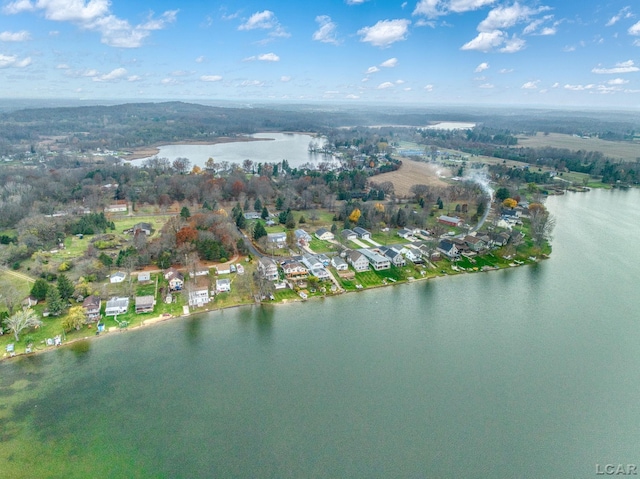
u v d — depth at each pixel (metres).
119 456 59.19
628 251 138.88
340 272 117.62
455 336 88.69
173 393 71.31
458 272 120.94
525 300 104.69
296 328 91.44
